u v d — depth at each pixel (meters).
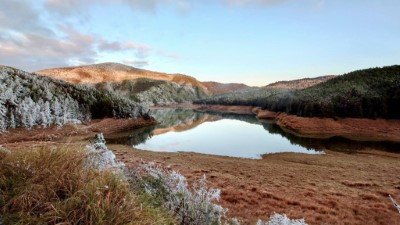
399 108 111.69
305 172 38.81
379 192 27.98
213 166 41.97
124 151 54.91
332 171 40.16
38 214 3.15
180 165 39.97
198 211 6.35
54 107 112.69
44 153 3.95
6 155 3.96
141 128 127.25
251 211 18.61
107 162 5.91
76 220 3.10
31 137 85.81
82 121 121.81
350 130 106.75
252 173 37.09
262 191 25.48
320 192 27.28
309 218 18.44
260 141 85.50
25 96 119.00
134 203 3.64
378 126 107.75
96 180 3.71
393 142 84.00
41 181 3.52
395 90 126.81
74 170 3.86
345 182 32.62
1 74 136.25
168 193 6.39
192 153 60.66
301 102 138.38
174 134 105.62
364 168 43.72
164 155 52.84
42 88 142.88
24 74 156.75
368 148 72.62
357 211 21.25
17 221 2.97
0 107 93.75
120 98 160.88
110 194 3.55
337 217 19.31
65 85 164.88
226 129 121.31
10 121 91.69
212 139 90.56
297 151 67.50
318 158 55.53
